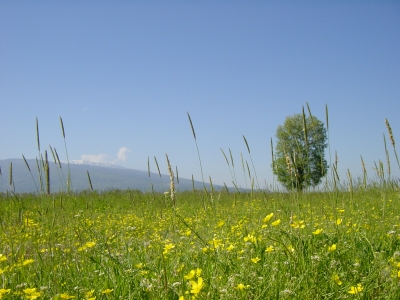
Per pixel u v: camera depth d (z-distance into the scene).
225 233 5.49
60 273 3.97
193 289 2.62
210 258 3.77
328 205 7.75
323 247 3.82
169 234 6.20
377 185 9.20
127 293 3.31
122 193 18.80
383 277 3.03
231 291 2.94
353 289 2.79
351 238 4.24
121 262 4.09
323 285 3.06
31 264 4.22
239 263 3.79
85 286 3.61
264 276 3.32
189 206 11.62
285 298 2.84
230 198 10.46
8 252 5.23
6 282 3.61
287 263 3.49
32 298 2.92
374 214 7.09
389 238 4.27
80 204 13.34
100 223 9.40
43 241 5.41
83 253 4.42
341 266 3.42
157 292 3.01
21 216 6.27
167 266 3.66
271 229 4.86
